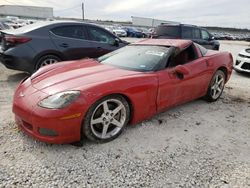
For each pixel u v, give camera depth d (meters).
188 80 3.60
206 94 4.30
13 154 2.49
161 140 2.94
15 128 3.02
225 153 2.74
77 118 2.47
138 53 3.66
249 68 7.36
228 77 4.69
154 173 2.32
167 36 9.67
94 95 2.54
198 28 10.27
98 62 3.64
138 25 52.28
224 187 2.18
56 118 2.38
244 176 2.35
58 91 2.55
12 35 4.80
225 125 3.52
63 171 2.29
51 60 5.18
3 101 3.90
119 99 2.79
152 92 3.07
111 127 2.90
